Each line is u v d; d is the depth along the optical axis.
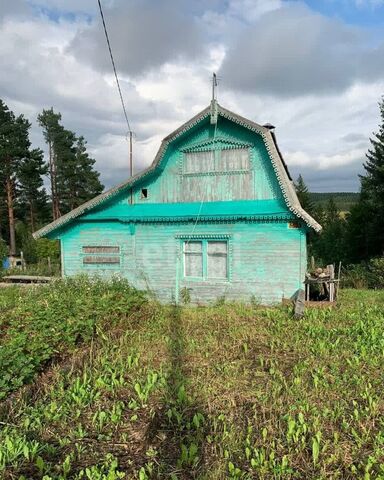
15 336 6.45
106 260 13.89
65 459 3.97
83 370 6.19
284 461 3.88
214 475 3.69
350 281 20.08
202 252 12.95
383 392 5.34
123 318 8.41
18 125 39.09
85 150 48.34
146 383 5.70
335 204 53.38
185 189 13.09
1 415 4.69
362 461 3.98
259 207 12.10
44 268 23.92
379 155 30.78
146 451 4.18
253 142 12.29
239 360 6.68
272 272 12.06
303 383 5.68
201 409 4.99
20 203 43.03
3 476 3.73
